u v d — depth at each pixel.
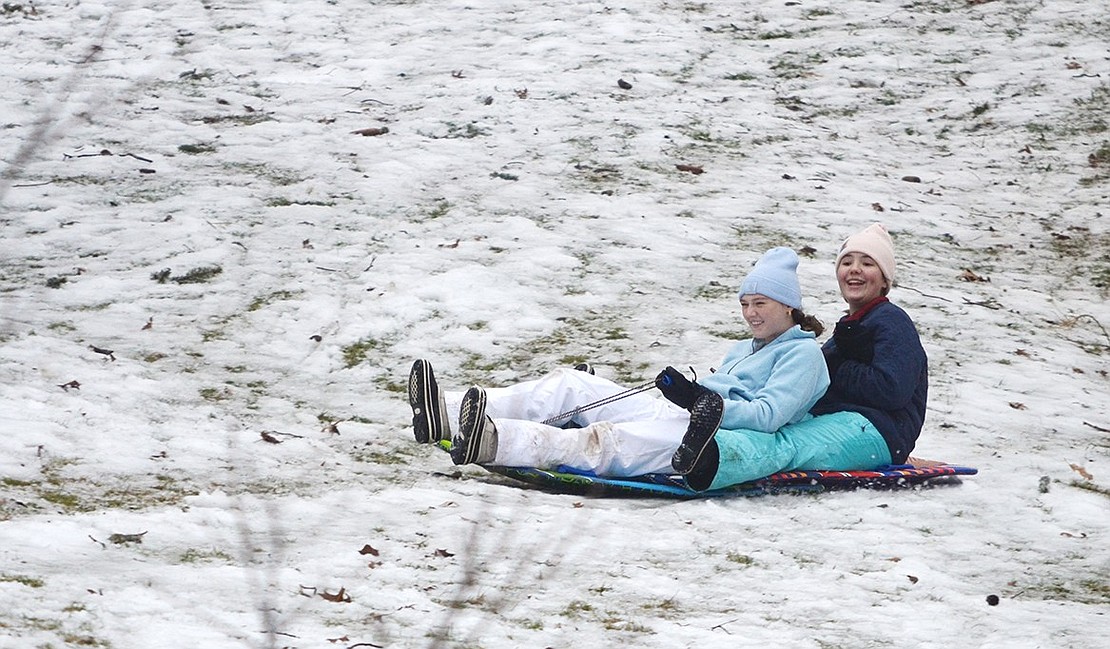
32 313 29.16
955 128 46.94
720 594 16.25
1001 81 50.06
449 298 31.42
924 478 21.47
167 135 41.97
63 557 15.77
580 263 34.19
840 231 37.97
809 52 51.69
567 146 42.59
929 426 25.30
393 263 33.44
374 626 14.34
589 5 54.50
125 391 24.81
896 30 53.53
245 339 29.03
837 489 21.19
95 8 52.38
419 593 15.49
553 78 47.78
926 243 38.09
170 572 15.52
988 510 20.52
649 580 16.58
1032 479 22.30
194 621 13.95
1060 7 55.53
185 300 30.83
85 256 33.03
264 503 19.23
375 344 29.34
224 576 15.50
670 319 30.98
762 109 47.09
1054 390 28.27
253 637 13.59
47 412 22.66
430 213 37.28
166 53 48.97
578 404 21.22
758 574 17.06
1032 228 40.06
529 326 30.45
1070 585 17.28
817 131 45.91
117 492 19.52
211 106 44.91
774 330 21.36
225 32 51.25
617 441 20.42
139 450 21.58
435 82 47.38
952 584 16.92
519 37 51.53
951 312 32.72
